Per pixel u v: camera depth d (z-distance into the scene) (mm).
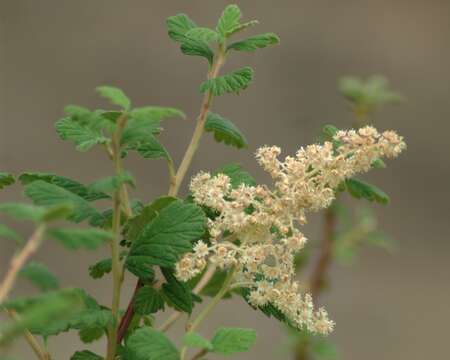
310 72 13031
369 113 5281
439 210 12953
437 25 13781
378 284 11430
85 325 2592
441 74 13578
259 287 2691
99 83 12445
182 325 9320
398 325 10891
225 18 2965
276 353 5227
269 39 2951
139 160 11680
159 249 2553
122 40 12633
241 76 2840
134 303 2658
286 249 2701
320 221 10656
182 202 2678
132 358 2576
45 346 2699
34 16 12438
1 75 12039
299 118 12742
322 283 5371
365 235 5453
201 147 11867
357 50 13422
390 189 12953
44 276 2201
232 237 2775
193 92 12562
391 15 13719
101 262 2836
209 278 3152
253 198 2701
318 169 2730
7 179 2857
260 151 2764
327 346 5145
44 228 1943
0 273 10070
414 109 13422
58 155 11844
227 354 2430
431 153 13266
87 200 2828
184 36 3008
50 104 12148
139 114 2359
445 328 10953
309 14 13359
